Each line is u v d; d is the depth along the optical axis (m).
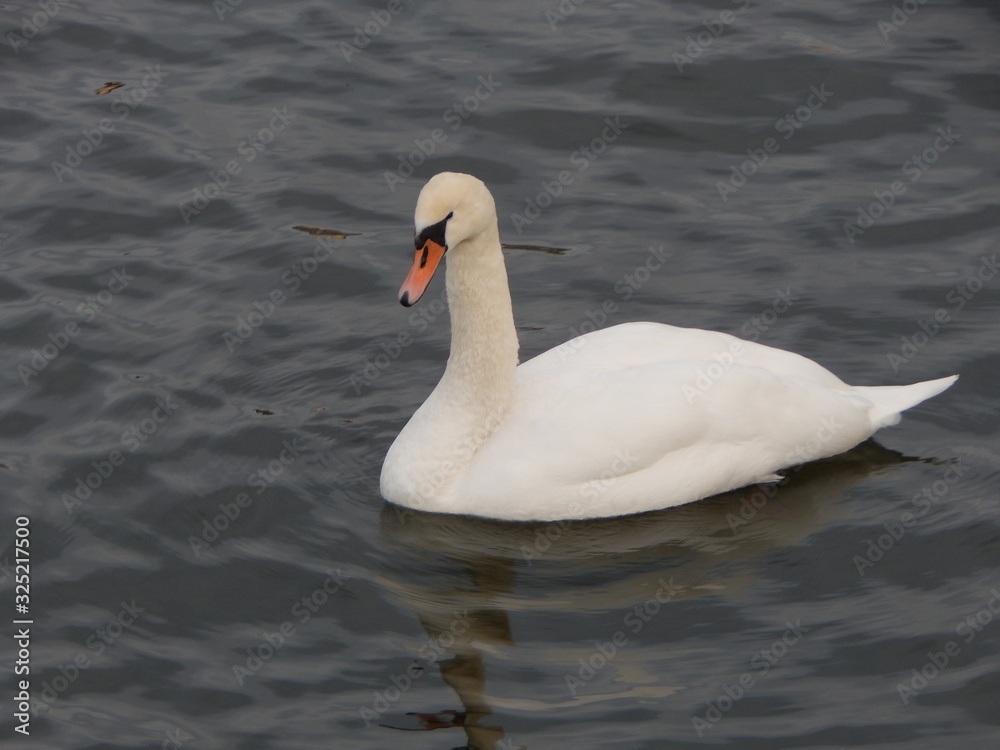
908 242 18.05
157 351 16.42
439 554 13.35
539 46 22.45
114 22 23.33
